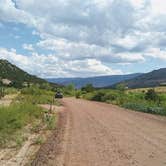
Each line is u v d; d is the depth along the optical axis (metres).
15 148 13.69
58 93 80.56
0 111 20.69
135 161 11.27
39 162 10.90
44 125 22.20
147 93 56.28
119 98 62.12
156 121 27.14
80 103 59.81
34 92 68.50
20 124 20.17
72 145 14.36
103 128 20.88
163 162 11.22
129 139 16.41
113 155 12.24
